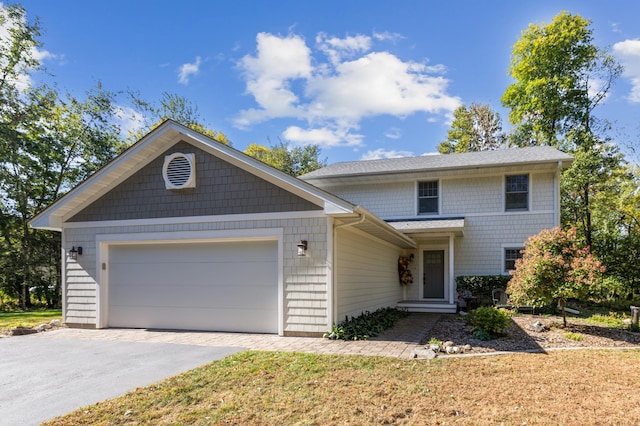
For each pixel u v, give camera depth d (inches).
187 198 359.3
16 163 726.5
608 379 209.8
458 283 556.7
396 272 589.0
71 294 386.3
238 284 348.8
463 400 176.9
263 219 338.0
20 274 721.0
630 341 316.5
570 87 855.1
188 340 313.4
